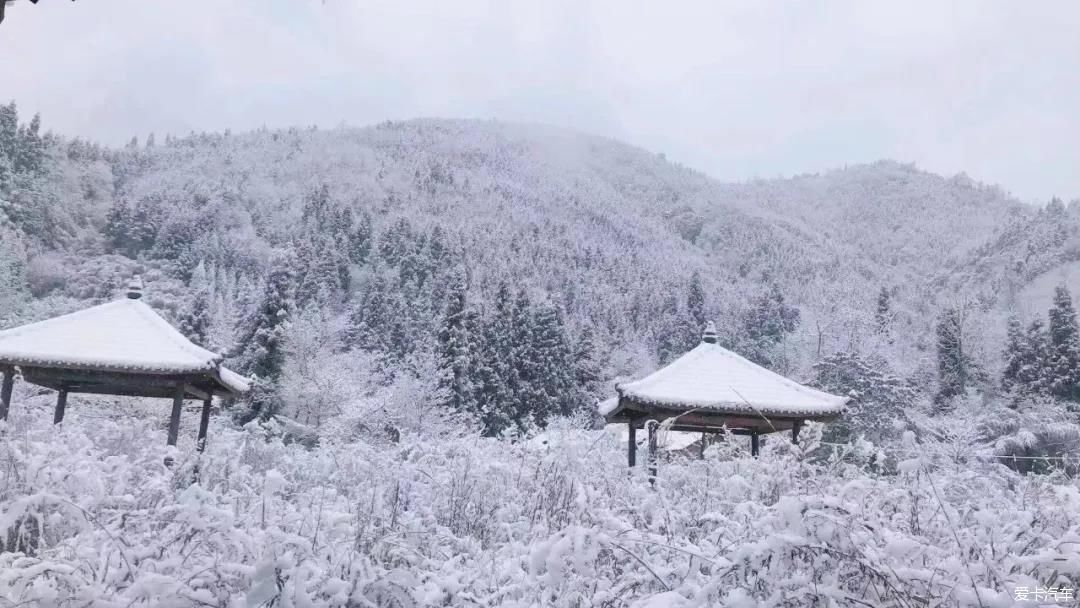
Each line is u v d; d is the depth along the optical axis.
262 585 2.66
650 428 8.57
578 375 59.22
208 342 48.03
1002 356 54.75
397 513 4.89
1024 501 5.02
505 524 4.69
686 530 4.47
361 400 32.75
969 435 32.91
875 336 61.69
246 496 4.49
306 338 37.94
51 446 4.95
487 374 49.09
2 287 74.38
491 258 129.38
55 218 112.44
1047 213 110.62
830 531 2.78
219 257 117.81
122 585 2.98
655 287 121.44
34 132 120.38
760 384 14.47
